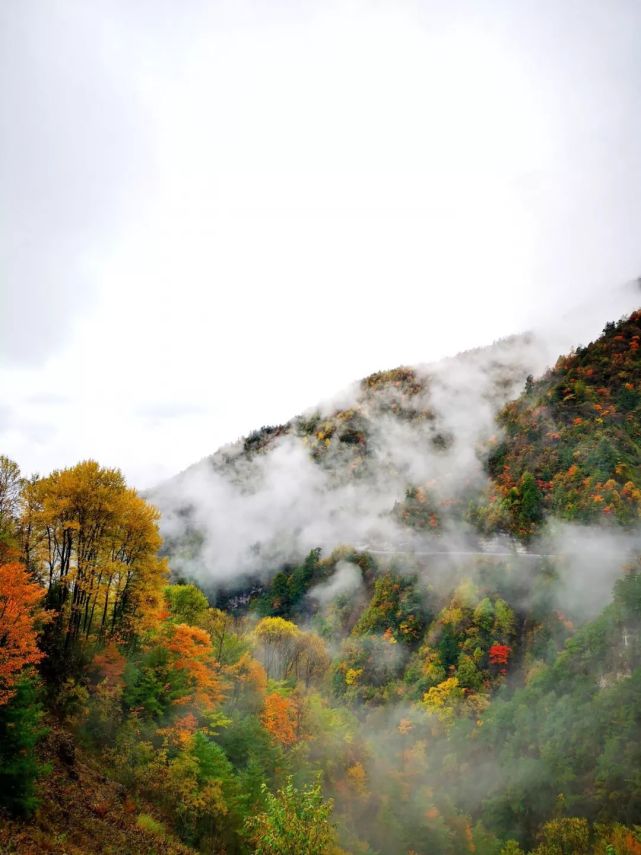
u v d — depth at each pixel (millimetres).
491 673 93938
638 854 39969
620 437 142375
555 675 74438
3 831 19500
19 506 34969
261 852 20422
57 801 24047
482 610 104125
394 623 119375
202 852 28484
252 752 38750
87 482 35719
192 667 39156
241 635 66562
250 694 45906
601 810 48812
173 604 52344
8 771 20438
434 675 97500
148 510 39406
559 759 57719
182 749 33219
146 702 33969
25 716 21703
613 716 57031
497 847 52250
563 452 149500
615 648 69062
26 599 23172
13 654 23156
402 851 46531
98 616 41875
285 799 20750
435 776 71312
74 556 36812
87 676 33438
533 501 136875
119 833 24797
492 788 63625
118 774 29500
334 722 55719
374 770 54625
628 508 116125
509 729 72625
